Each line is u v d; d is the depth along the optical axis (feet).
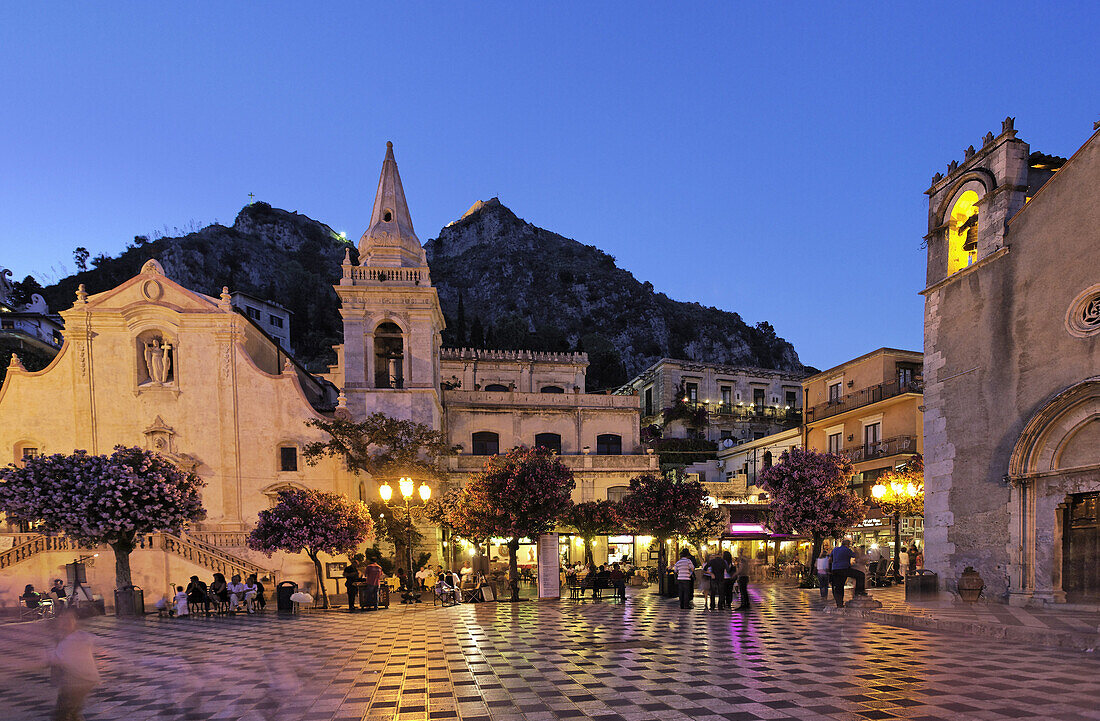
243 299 263.08
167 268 389.19
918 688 25.77
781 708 23.32
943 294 61.21
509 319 358.64
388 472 91.20
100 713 25.16
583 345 358.43
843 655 33.32
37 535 88.84
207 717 24.11
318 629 50.55
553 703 24.93
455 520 76.84
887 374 116.26
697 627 45.24
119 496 63.62
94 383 100.68
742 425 190.60
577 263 601.21
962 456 57.31
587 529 99.50
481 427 131.44
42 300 226.79
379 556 88.28
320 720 23.39
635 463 126.00
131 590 66.44
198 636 47.75
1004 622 40.19
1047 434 49.08
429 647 39.42
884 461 110.73
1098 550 45.37
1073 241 48.19
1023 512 50.37
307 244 535.19
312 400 135.54
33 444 99.14
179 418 101.24
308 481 101.19
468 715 23.57
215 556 83.92
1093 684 26.11
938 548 59.62
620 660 33.30
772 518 80.43
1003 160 55.31
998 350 54.19
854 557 61.36
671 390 187.11
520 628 47.37
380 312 108.27
